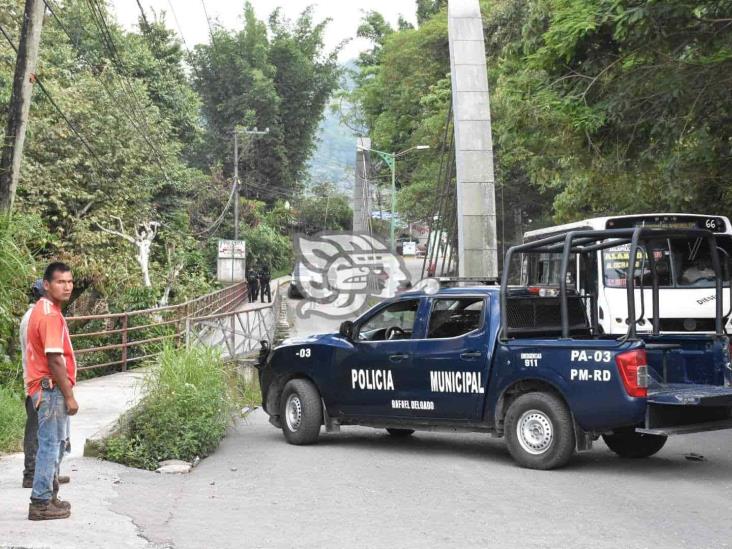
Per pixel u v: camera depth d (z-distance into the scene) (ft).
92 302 91.50
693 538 20.77
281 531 21.39
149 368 36.17
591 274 43.73
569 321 32.73
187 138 150.30
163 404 32.45
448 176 109.09
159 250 121.49
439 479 28.19
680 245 47.24
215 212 200.34
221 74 248.32
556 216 80.64
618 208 71.61
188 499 25.11
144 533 20.75
